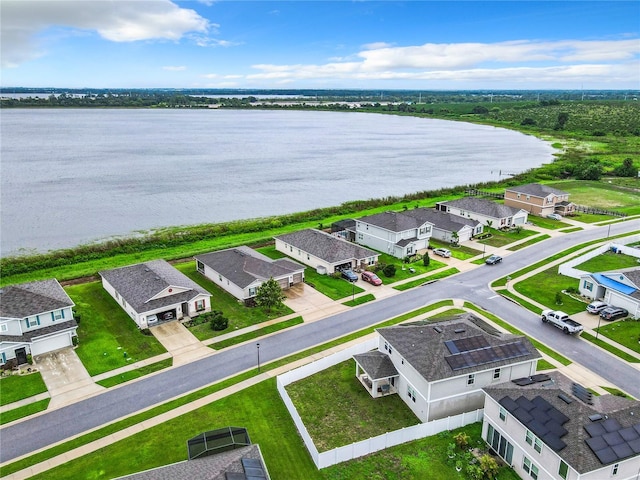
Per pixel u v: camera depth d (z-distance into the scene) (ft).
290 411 121.90
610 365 146.00
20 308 149.89
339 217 325.42
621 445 91.61
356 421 121.29
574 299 194.49
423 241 255.70
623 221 312.29
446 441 113.91
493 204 302.86
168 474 84.84
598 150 619.26
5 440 112.78
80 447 110.52
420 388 120.78
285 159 614.75
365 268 227.61
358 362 136.36
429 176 506.48
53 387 134.00
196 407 125.08
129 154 627.05
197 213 346.33
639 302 173.27
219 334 164.45
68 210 346.95
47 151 631.97
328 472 103.40
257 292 182.39
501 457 109.09
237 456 88.22
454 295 197.98
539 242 268.82
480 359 123.44
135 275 192.03
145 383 136.05
